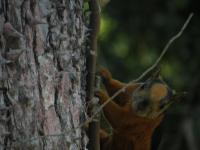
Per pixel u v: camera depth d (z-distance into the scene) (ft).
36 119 19.33
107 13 58.59
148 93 28.30
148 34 58.65
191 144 55.36
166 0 58.44
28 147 18.94
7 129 18.65
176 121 56.54
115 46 58.23
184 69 57.88
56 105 20.21
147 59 58.23
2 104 18.49
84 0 23.12
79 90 21.58
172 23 57.98
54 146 19.99
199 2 58.23
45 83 19.72
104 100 25.16
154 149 29.86
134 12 58.85
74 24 21.49
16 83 18.85
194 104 57.26
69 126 20.74
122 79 57.21
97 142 22.72
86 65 22.66
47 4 19.90
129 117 27.89
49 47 20.03
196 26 58.23
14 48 18.74
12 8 18.99
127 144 28.58
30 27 19.38
